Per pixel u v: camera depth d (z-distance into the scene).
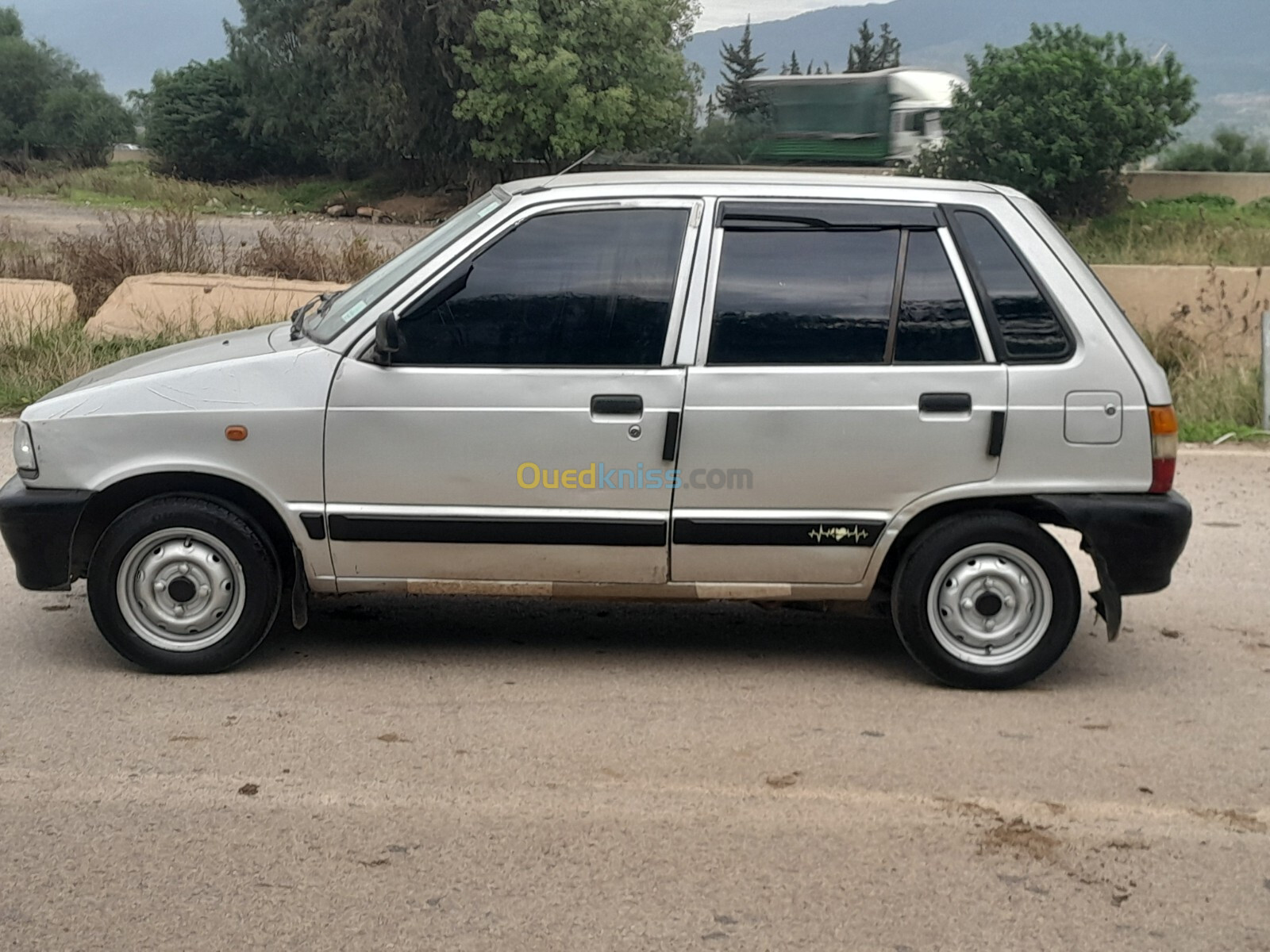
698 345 5.07
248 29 49.97
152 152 54.59
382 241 25.50
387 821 4.05
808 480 5.09
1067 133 28.67
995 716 5.05
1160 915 3.62
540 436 5.03
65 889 3.62
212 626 5.21
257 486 5.07
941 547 5.16
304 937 3.40
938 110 29.17
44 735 4.64
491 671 5.41
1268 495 8.77
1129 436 5.11
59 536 5.07
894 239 5.15
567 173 5.51
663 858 3.87
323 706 4.98
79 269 14.01
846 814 4.18
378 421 5.03
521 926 3.48
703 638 5.95
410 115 41.91
